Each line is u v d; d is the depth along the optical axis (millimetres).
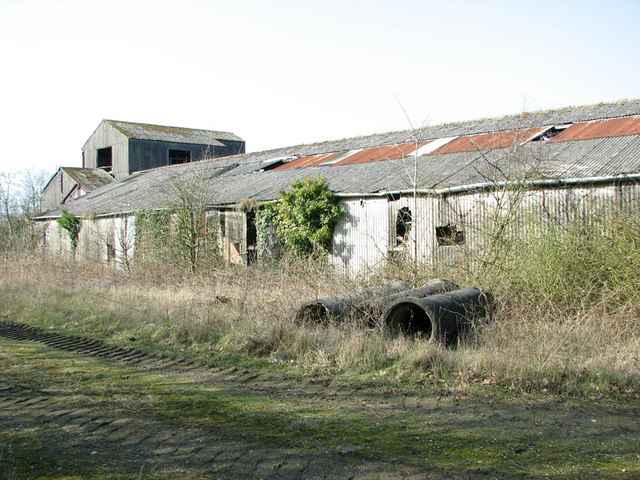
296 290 11391
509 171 12258
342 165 20531
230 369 7355
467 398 5965
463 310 8305
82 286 14984
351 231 16766
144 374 7125
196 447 4688
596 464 4305
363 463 4348
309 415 5477
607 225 10008
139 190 28891
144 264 17938
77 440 4855
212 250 18438
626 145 13219
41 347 8781
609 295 8586
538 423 5203
